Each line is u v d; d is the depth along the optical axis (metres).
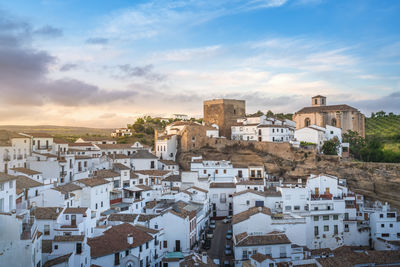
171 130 162.88
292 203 92.62
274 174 129.88
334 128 143.62
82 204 82.50
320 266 68.38
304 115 163.62
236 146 140.75
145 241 67.62
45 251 56.59
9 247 43.62
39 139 109.94
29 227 46.84
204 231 95.62
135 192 99.31
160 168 140.38
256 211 83.19
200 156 138.62
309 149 128.50
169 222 79.12
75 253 55.47
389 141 176.38
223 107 169.62
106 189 90.88
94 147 140.88
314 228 91.50
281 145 132.50
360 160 137.12
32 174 82.75
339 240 91.38
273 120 163.38
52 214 61.00
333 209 92.31
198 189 105.38
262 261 64.81
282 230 81.38
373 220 93.62
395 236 91.81
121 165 109.56
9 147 90.31
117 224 76.00
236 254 71.94
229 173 123.19
